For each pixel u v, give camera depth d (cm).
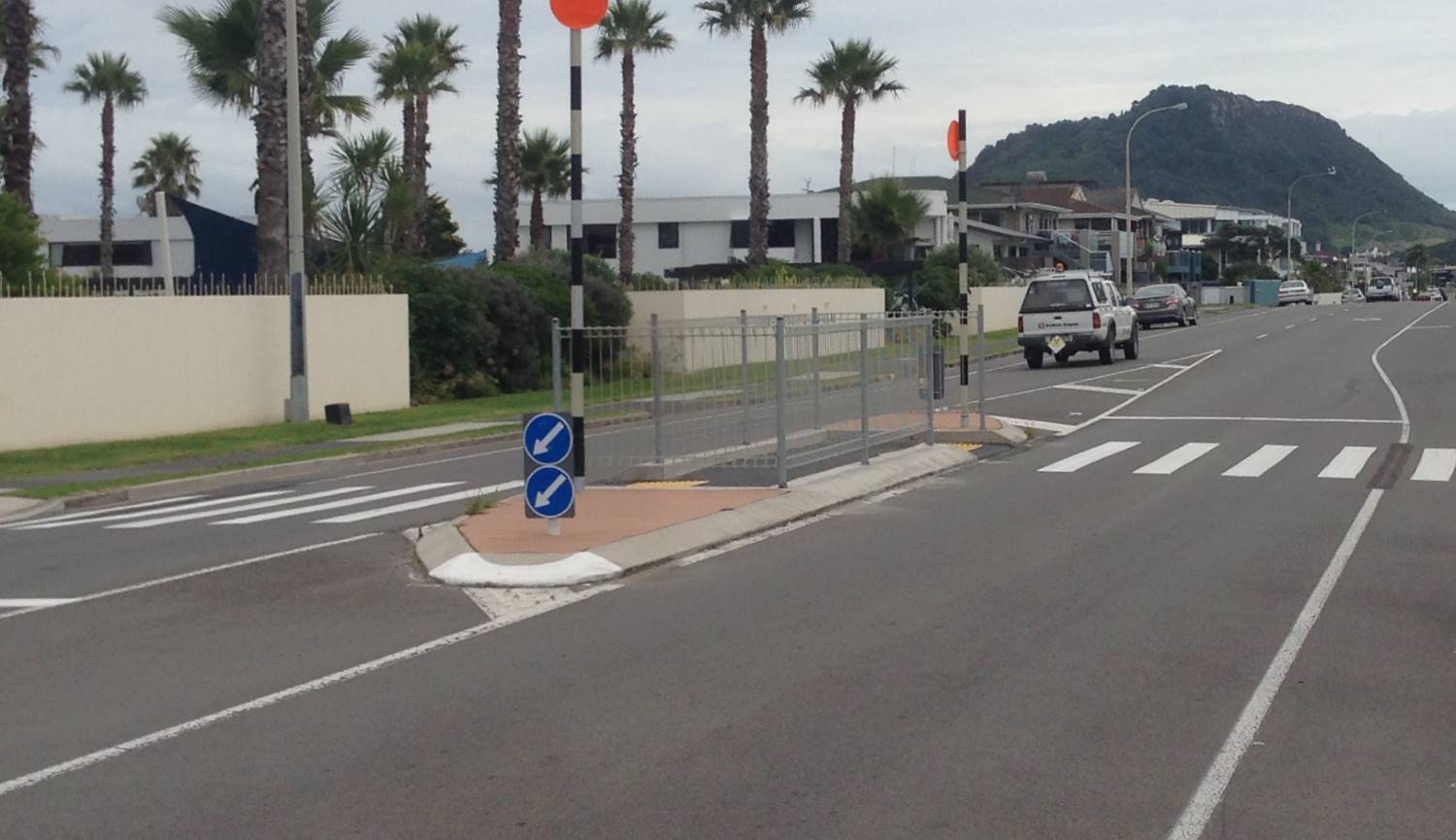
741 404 1677
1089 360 4169
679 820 613
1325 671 853
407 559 1284
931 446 2022
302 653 938
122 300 2494
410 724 765
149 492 1986
